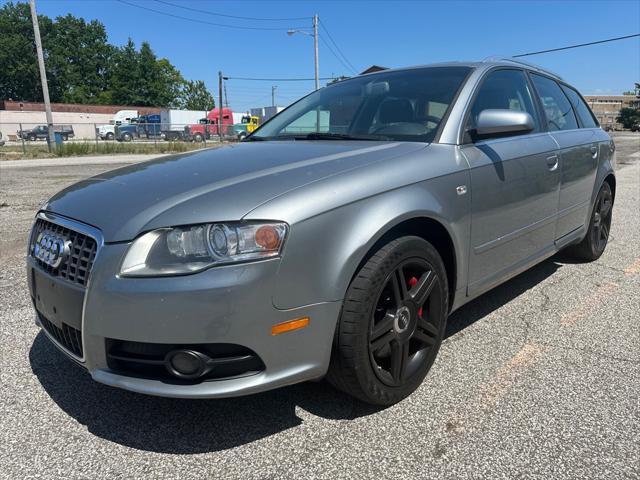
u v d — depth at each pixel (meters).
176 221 1.96
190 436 2.26
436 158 2.61
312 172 2.25
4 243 5.56
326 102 3.56
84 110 61.62
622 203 8.08
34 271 2.41
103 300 1.97
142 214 2.03
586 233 4.49
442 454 2.12
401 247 2.28
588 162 4.20
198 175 2.33
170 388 1.98
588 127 4.57
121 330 1.96
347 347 2.16
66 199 2.44
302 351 2.07
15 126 54.91
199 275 1.89
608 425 2.29
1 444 2.21
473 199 2.74
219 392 1.96
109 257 1.98
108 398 2.57
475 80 3.14
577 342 3.12
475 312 3.62
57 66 76.88
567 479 1.97
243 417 2.40
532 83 3.81
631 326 3.36
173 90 85.69
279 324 1.99
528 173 3.23
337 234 2.10
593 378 2.70
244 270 1.91
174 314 1.89
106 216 2.10
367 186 2.23
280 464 2.08
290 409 2.45
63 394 2.61
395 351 2.39
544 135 3.63
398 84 3.36
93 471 2.05
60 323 2.22
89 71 81.19
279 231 1.96
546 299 3.86
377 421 2.35
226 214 1.95
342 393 2.58
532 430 2.27
